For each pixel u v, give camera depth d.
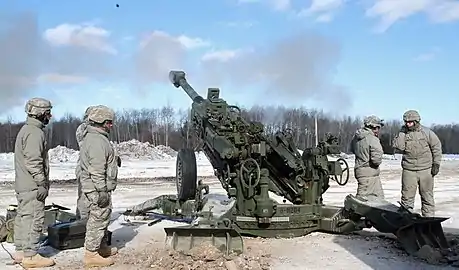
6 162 35.12
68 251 8.76
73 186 20.59
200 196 11.29
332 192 19.02
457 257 7.99
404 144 10.08
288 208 9.28
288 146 9.75
